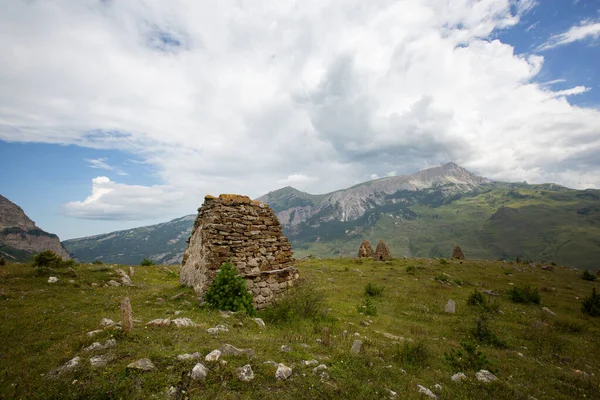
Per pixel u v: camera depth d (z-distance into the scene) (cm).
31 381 654
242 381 708
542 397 922
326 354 977
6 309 1223
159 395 622
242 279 1556
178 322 1064
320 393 709
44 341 895
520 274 4431
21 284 1675
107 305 1408
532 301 2755
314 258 6203
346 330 1420
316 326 1359
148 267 3297
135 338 873
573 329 1923
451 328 1761
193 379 688
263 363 798
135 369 688
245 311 1416
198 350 820
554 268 5381
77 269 2206
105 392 605
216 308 1442
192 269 1939
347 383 772
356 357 956
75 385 629
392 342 1334
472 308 2309
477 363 1105
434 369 1054
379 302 2388
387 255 6059
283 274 1925
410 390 809
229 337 986
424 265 4784
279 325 1367
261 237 1912
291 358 874
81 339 862
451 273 4184
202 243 1809
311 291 1825
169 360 743
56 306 1328
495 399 848
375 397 728
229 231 1786
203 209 1977
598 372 1259
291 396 682
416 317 1994
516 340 1634
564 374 1148
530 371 1155
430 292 2884
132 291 1819
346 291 2703
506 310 2370
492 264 5416
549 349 1518
